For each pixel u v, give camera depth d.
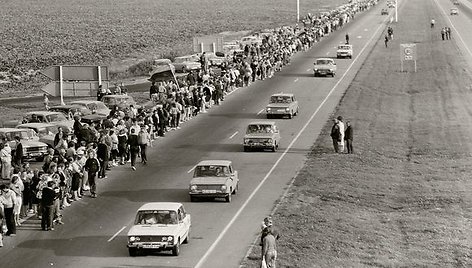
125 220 41.53
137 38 178.75
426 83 95.06
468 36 148.75
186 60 108.19
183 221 36.56
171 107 68.81
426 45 135.00
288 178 50.69
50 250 36.56
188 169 53.72
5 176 49.25
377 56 122.50
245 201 45.09
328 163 54.53
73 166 45.50
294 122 71.62
